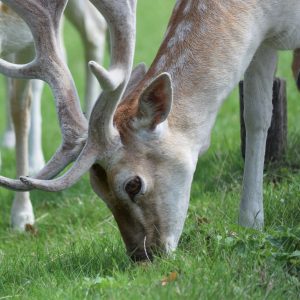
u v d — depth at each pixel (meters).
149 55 29.48
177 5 11.42
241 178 14.52
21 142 15.20
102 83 9.82
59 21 10.67
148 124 10.52
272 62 12.17
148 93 10.32
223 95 11.13
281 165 14.48
